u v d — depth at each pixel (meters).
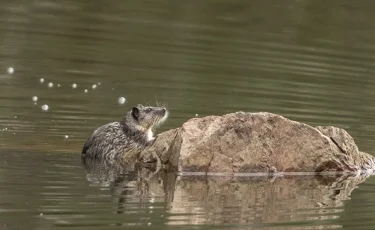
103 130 44.00
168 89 57.56
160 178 40.34
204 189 38.47
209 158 41.62
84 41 68.50
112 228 31.59
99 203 34.84
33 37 68.31
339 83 61.81
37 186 36.69
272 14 82.19
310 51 71.00
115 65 62.62
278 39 73.94
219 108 53.50
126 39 69.94
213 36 73.12
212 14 80.56
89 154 42.97
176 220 33.09
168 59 65.25
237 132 42.00
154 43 69.62
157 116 44.78
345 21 81.62
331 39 75.62
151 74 61.06
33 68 60.44
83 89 56.69
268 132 42.38
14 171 38.81
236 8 83.25
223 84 59.44
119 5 81.56
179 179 40.28
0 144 43.66
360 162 44.09
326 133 44.16
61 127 48.00
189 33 73.56
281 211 35.22
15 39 67.12
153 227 32.03
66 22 73.81
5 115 49.28
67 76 59.38
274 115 42.62
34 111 50.72
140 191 37.41
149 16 78.12
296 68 65.25
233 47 70.19
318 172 42.81
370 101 57.50
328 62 67.94
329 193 38.75
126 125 44.62
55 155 42.66
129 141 44.31
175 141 42.59
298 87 60.03
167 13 79.81
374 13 84.75
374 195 38.56
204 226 32.50
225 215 34.25
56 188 36.62
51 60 62.41
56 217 32.50
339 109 54.97
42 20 73.75
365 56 70.88
